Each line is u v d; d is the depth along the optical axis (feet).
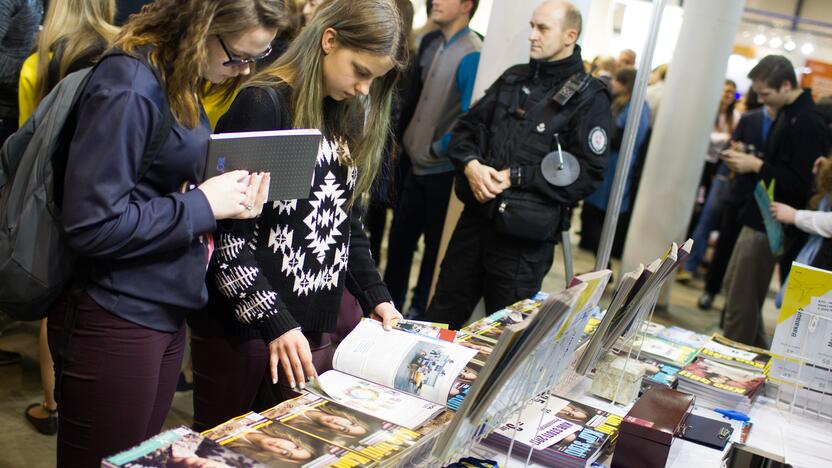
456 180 9.96
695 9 15.72
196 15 4.19
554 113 9.29
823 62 16.66
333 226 5.79
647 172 16.51
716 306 18.54
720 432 5.69
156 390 4.82
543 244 9.72
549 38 9.24
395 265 13.43
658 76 17.97
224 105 5.78
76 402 4.65
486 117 9.75
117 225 4.18
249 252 5.24
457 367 5.20
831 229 11.65
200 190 4.50
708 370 7.00
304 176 4.95
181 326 5.05
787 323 6.79
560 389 6.12
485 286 10.02
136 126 4.17
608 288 16.93
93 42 7.24
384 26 5.08
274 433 4.28
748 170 15.33
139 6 10.61
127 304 4.53
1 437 8.34
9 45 8.96
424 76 13.24
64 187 4.24
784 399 6.91
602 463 5.01
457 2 12.65
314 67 5.22
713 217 19.08
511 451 4.73
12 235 4.43
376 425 4.58
